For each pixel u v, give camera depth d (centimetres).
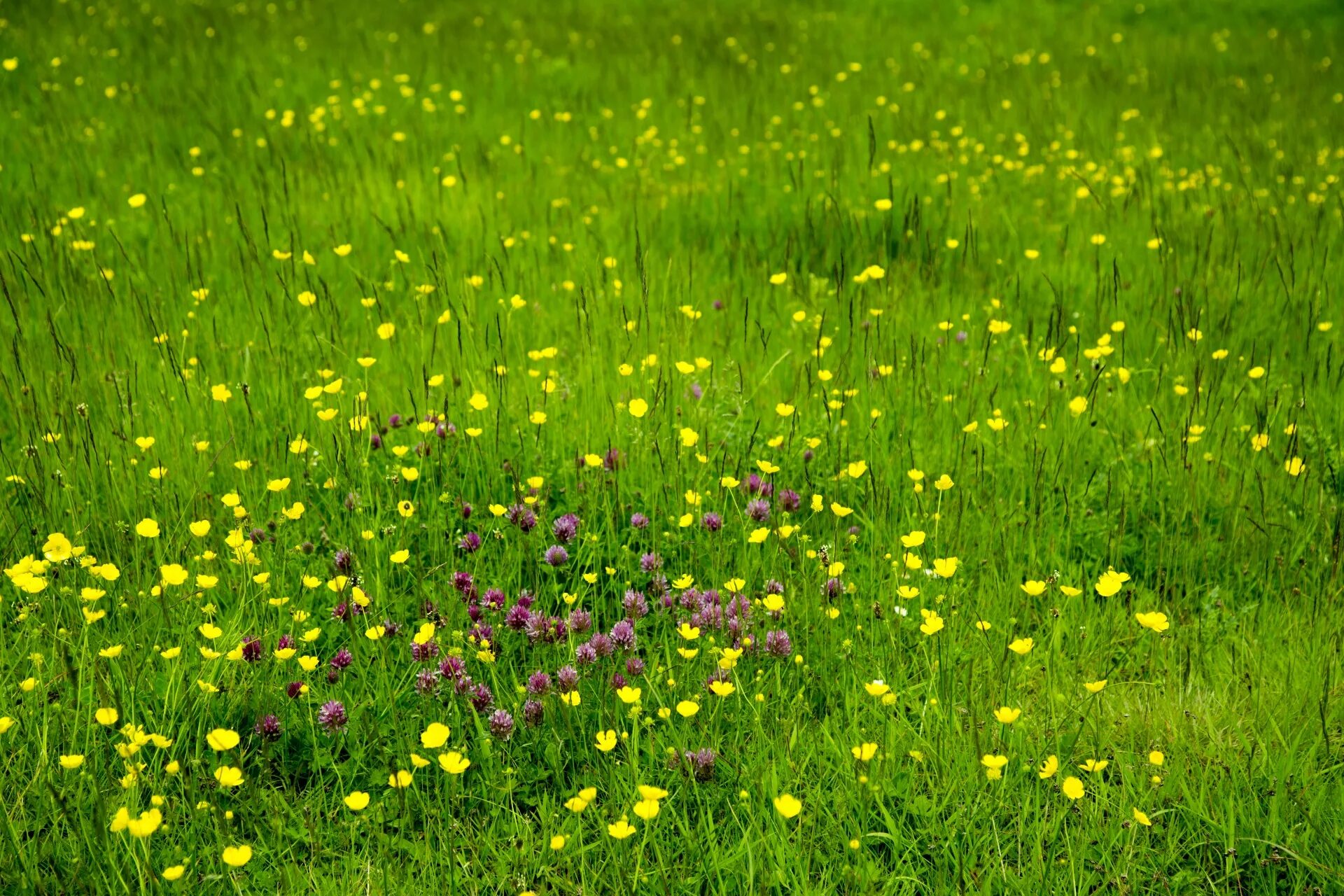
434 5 1367
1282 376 456
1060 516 370
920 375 446
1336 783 262
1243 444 393
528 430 402
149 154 738
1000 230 644
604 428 404
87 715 268
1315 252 576
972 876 235
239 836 249
